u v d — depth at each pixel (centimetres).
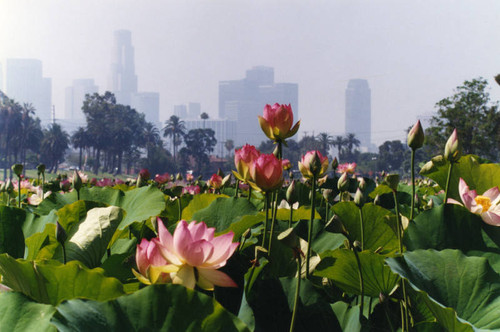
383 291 173
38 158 12756
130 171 14662
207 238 125
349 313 145
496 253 185
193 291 112
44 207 335
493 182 254
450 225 196
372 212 232
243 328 109
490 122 4984
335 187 473
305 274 188
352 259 169
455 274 157
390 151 13100
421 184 782
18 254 217
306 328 145
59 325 100
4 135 11125
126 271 188
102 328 105
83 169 13662
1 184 514
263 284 156
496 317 141
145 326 108
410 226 200
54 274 129
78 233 202
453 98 5209
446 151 218
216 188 406
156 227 240
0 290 145
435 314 138
